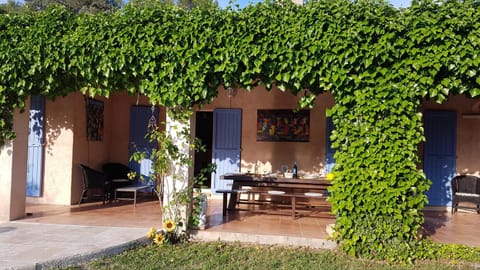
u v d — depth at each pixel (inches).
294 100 312.3
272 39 178.4
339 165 180.1
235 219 233.9
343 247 177.3
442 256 172.6
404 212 173.6
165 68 189.0
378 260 171.9
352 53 170.9
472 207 287.3
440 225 237.0
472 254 170.6
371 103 173.0
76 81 209.0
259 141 316.2
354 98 176.4
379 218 174.2
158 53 186.9
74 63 196.7
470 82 169.9
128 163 331.3
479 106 295.4
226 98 320.8
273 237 191.0
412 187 172.4
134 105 332.5
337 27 171.2
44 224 211.3
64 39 196.5
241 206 286.7
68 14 200.8
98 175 281.6
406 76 170.4
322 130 307.9
